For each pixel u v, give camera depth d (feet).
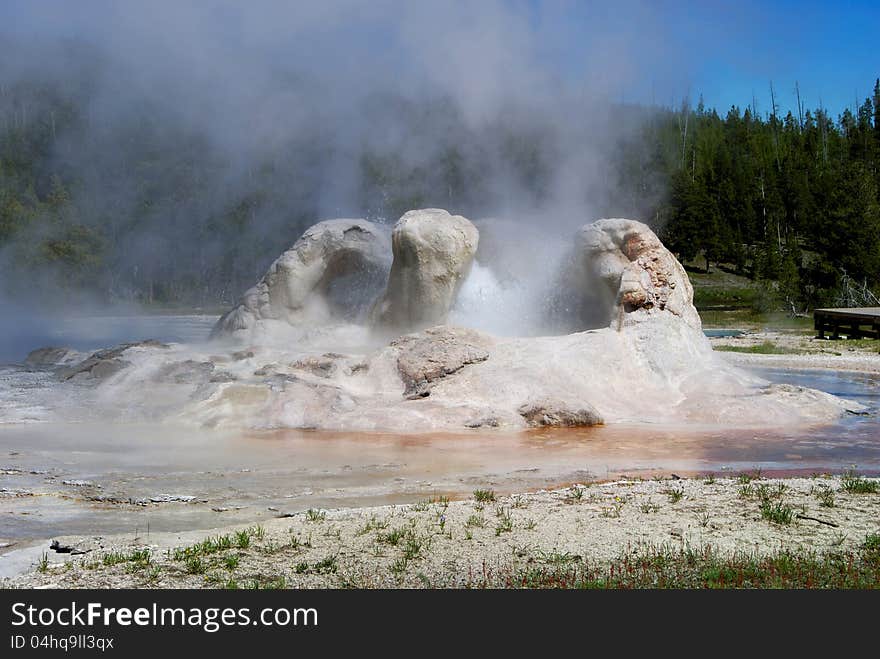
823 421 45.57
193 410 42.32
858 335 112.37
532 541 23.65
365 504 28.40
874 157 270.05
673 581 20.58
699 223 223.10
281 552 22.70
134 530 25.00
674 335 50.70
